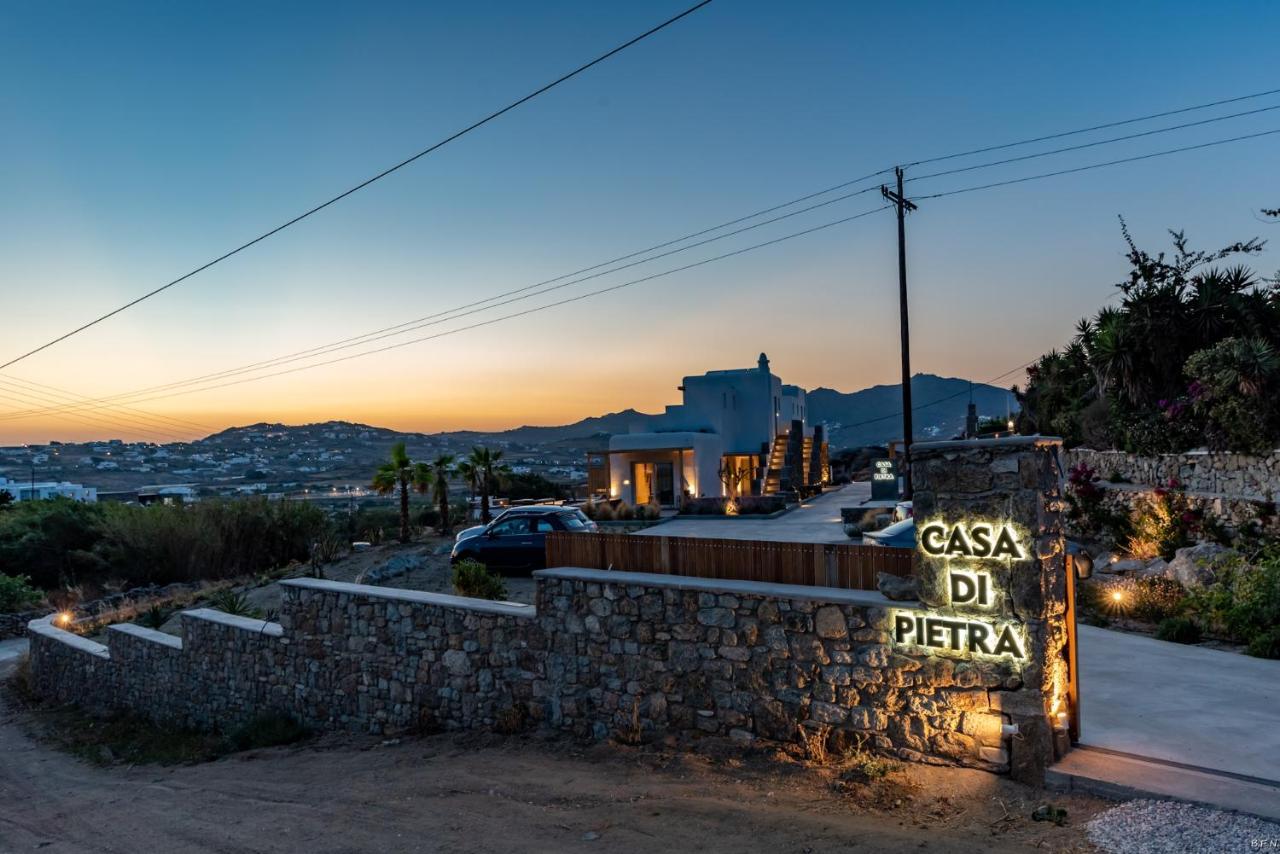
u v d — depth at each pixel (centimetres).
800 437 3938
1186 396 1833
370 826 734
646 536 906
